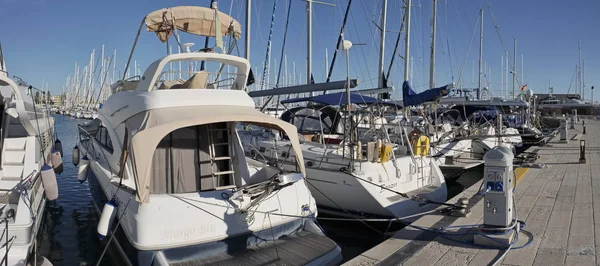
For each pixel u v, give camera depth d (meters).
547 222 6.59
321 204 9.34
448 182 14.77
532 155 14.25
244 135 13.12
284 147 10.53
